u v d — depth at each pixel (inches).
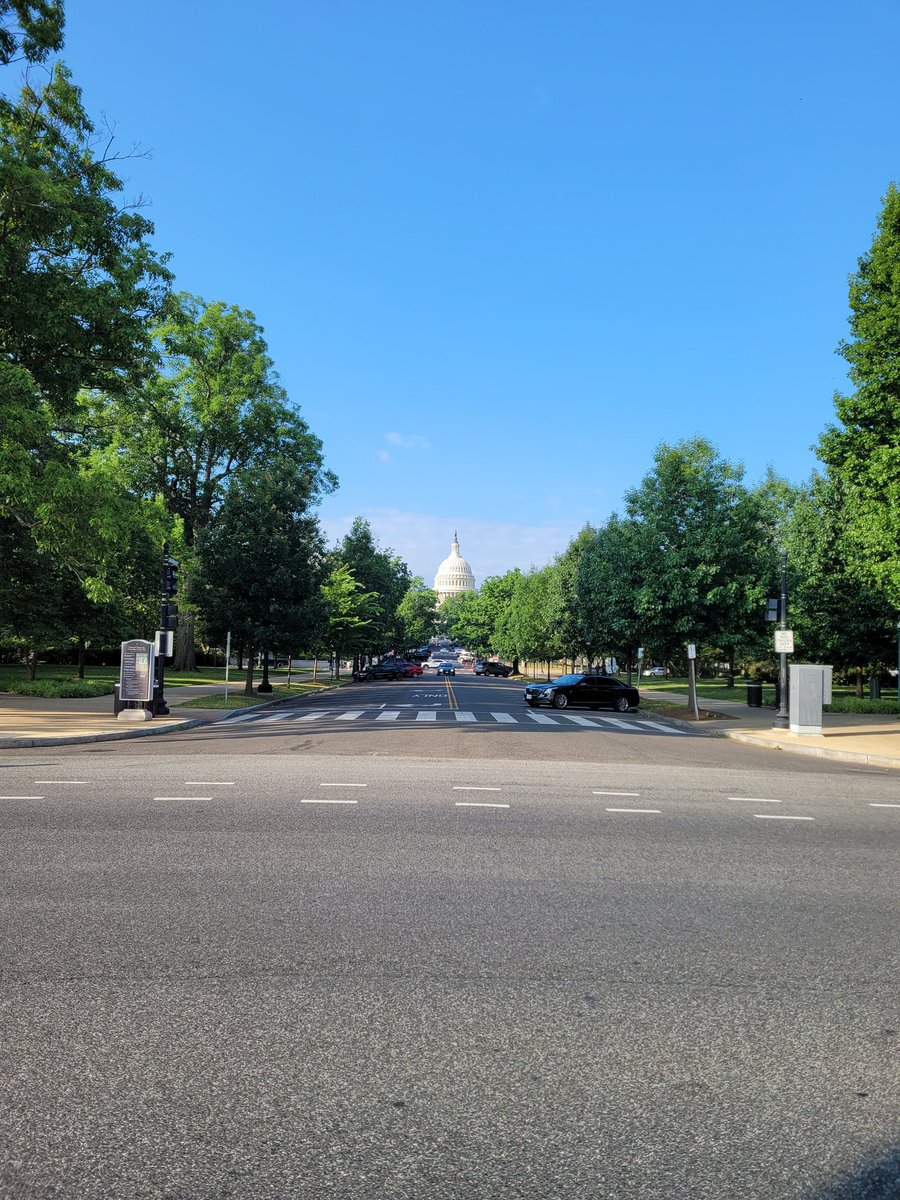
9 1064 150.3
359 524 2999.5
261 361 1950.1
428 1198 115.4
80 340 860.0
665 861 307.0
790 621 1462.8
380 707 1301.7
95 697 1280.8
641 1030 167.5
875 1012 177.9
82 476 839.7
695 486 1333.7
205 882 267.3
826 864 307.9
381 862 296.2
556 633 2329.0
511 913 240.7
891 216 994.1
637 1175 121.0
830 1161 125.1
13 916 232.2
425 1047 158.7
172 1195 115.3
